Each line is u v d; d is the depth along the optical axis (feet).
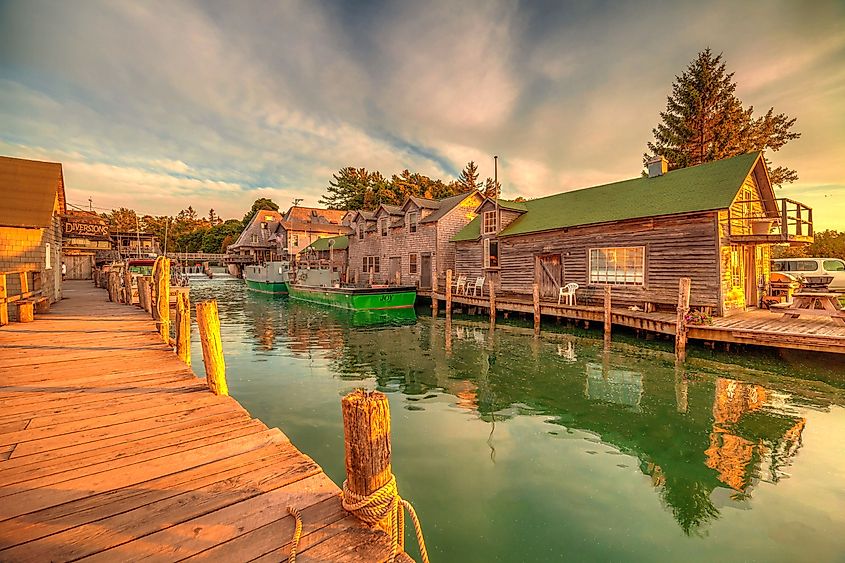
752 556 12.39
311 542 7.06
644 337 44.42
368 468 7.40
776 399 26.03
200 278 191.31
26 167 45.27
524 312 61.05
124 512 7.97
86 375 18.83
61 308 45.47
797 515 14.40
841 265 56.80
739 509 14.78
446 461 18.33
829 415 23.43
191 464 10.10
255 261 186.19
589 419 23.44
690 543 12.98
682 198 48.08
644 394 27.58
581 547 12.83
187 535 7.28
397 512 7.92
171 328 55.77
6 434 11.96
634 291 50.62
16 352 23.65
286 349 43.80
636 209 51.39
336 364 36.99
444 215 88.38
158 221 314.96
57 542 7.04
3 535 7.20
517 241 67.10
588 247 56.18
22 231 39.78
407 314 73.72
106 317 38.40
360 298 76.64
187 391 16.48
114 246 166.20
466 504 15.06
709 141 96.73
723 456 18.81
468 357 39.19
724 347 37.11
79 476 9.44
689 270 45.39
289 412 24.53
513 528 13.71
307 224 173.06
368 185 224.12
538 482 16.57
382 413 7.43
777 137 91.76
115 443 11.37
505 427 22.30
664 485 16.37
